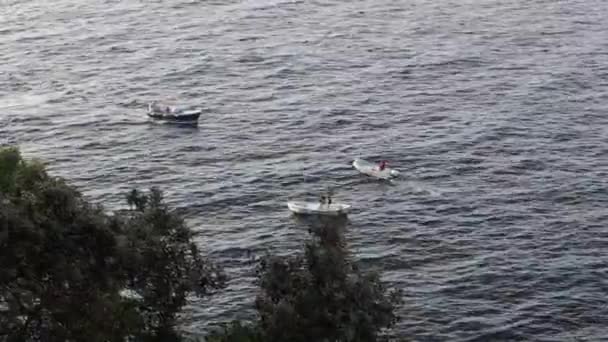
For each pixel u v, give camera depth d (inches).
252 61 7012.8
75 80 6717.5
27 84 6653.5
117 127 5890.8
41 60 7101.4
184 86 6574.8
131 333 2151.8
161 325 2203.5
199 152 5492.1
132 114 6092.5
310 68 6850.4
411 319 3752.5
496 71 6712.6
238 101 6279.5
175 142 5634.8
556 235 4448.8
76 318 2032.5
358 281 2060.8
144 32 7696.9
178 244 2192.4
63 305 2011.6
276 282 2080.5
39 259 1961.1
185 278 2172.7
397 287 4001.0
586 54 7037.4
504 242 4392.2
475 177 5098.4
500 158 5310.0
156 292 2145.7
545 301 3900.1
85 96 6427.2
